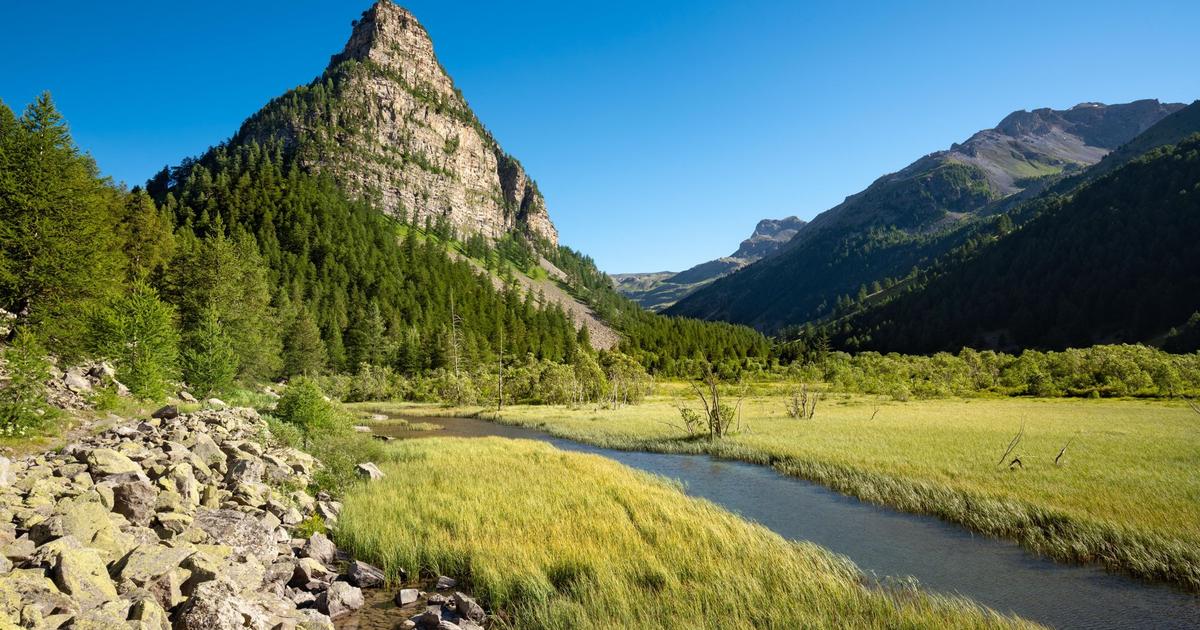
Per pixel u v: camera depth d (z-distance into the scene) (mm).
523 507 16969
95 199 30625
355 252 152250
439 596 11102
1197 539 13305
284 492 16219
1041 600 11875
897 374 80312
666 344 165875
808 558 13312
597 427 44719
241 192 158000
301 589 11039
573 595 10938
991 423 38000
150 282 54219
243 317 54938
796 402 47594
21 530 8430
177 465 13648
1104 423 36656
